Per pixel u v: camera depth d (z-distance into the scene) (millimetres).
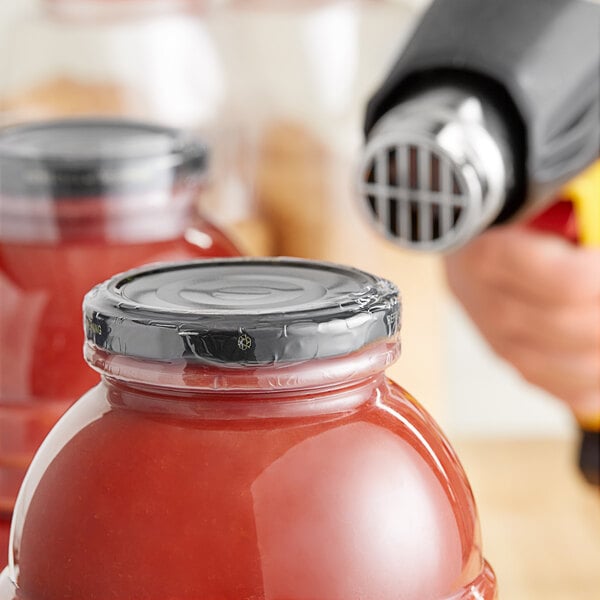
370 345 591
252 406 585
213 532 571
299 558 571
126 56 1129
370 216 766
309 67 1102
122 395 598
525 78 765
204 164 810
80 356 753
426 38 787
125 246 764
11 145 802
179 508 574
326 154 1103
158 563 572
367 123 799
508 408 1890
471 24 782
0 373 759
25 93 1151
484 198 743
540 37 780
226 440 581
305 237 1114
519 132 770
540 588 1242
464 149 735
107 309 593
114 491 581
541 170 780
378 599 576
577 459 1159
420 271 1144
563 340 1016
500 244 982
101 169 758
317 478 577
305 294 608
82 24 1144
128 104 1126
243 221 1111
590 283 971
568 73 786
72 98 1138
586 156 819
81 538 581
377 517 579
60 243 761
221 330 574
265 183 1110
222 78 1123
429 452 605
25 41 1161
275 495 574
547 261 970
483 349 1874
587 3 808
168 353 579
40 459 610
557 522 1367
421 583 584
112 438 590
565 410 1885
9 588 605
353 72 1104
